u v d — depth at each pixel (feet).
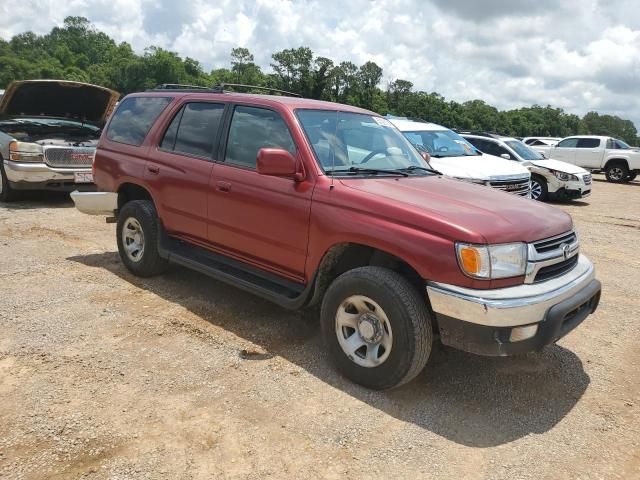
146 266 17.94
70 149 30.81
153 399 11.13
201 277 19.01
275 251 13.69
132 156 18.04
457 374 13.01
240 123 14.99
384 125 16.61
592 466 9.80
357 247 12.71
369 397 11.67
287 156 12.62
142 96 19.03
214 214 15.14
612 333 16.15
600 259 25.11
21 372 11.90
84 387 11.44
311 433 10.29
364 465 9.48
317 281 12.92
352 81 330.54
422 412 11.24
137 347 13.41
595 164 73.15
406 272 12.21
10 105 30.89
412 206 11.55
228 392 11.57
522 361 13.89
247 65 346.33
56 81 29.58
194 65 350.84
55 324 14.47
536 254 11.19
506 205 12.57
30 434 9.77
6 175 30.37
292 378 12.30
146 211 17.57
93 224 26.84
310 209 12.70
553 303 10.96
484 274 10.49
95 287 17.49
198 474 9.01
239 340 14.14
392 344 11.23
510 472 9.51
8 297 16.22
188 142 16.39
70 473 8.84
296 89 315.58
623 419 11.44
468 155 35.12
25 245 22.29
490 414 11.34
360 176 13.44
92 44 446.19
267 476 9.05
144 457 9.34
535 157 46.39
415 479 9.20
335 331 12.39
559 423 11.16
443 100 362.53
